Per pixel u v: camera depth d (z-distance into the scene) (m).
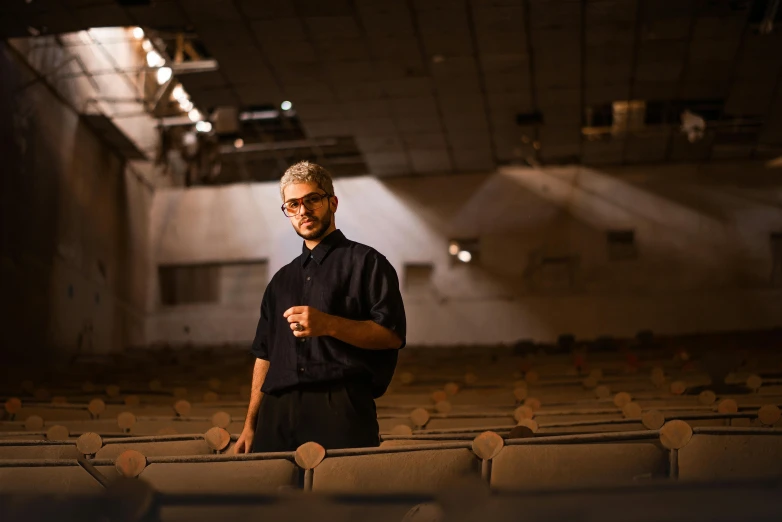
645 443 2.88
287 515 1.94
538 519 1.55
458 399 7.19
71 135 16.17
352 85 15.07
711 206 18.73
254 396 3.20
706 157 18.67
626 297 18.70
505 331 18.92
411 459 2.88
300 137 19.94
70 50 15.78
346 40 13.52
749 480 1.59
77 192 16.50
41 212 15.04
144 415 6.57
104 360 16.12
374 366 3.00
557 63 14.27
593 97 15.52
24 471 3.05
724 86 15.15
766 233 18.48
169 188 21.00
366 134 17.17
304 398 2.98
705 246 18.62
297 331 2.84
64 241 15.96
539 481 2.84
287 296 3.09
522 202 19.30
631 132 17.31
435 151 18.14
